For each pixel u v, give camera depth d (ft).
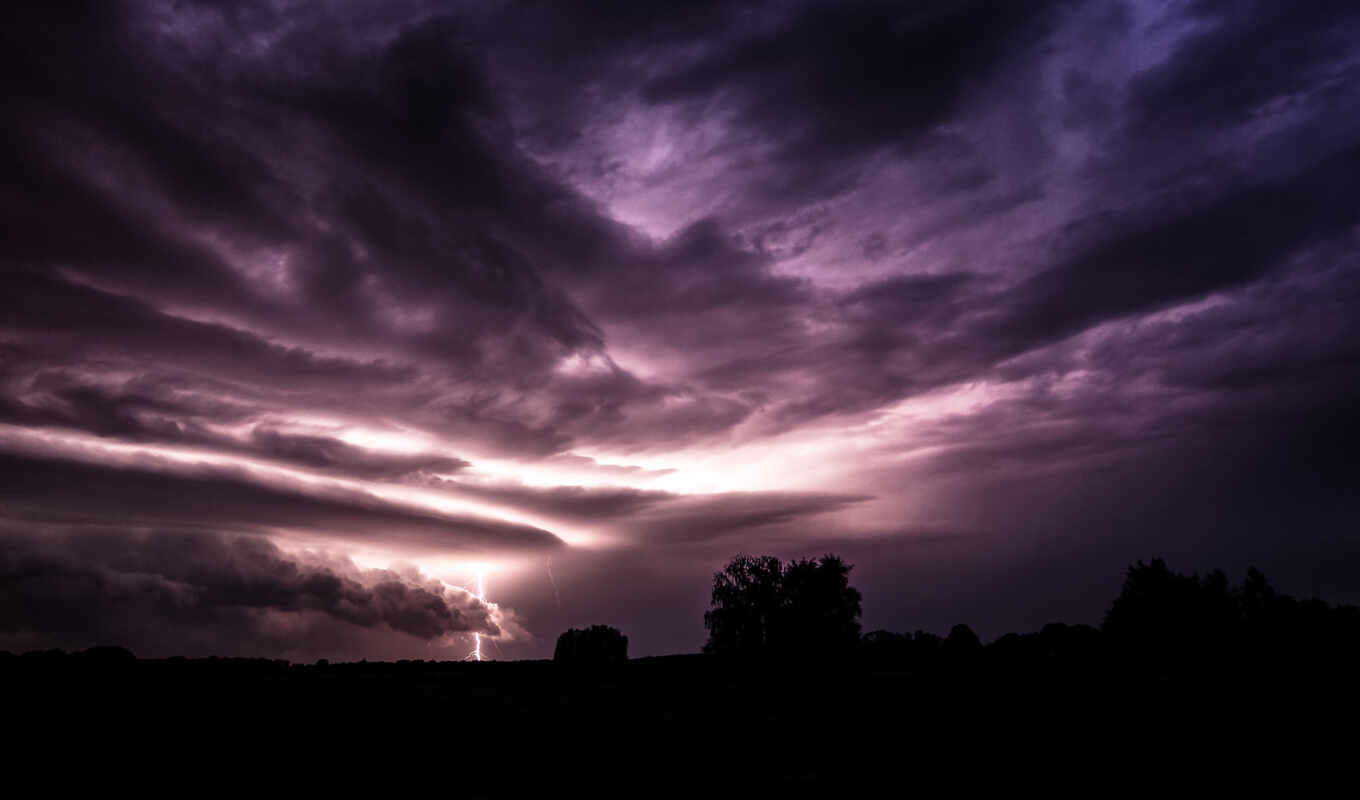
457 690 232.32
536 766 84.99
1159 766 82.43
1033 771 80.48
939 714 148.46
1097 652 305.53
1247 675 241.96
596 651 342.03
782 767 84.69
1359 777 74.43
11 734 106.52
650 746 102.58
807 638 333.01
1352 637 273.75
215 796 67.00
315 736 110.93
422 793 69.05
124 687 200.85
